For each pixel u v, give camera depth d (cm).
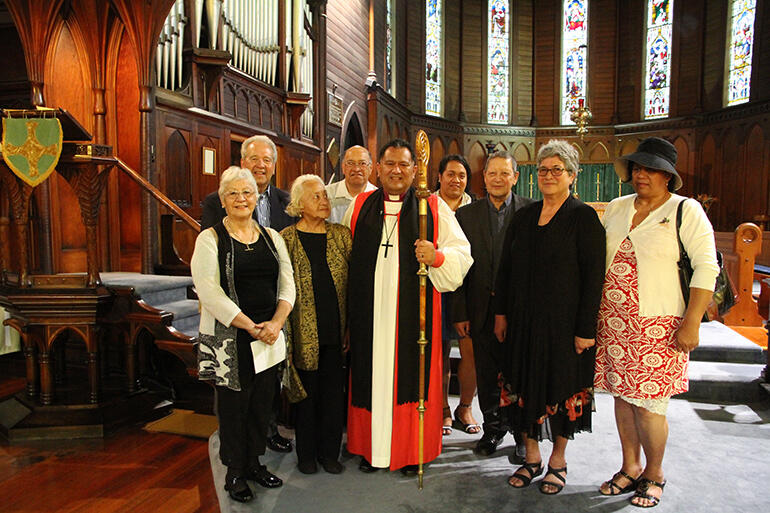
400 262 248
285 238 252
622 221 226
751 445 286
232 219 235
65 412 344
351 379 256
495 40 1581
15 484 277
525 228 235
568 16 1575
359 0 1034
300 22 754
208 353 229
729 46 1345
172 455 313
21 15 422
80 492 268
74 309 345
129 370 376
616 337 222
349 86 984
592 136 1556
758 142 1245
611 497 228
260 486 240
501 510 217
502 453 275
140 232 468
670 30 1465
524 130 1585
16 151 326
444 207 264
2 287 360
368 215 254
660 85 1492
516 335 234
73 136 348
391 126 1215
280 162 734
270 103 712
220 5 562
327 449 254
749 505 221
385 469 256
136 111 461
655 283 215
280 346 239
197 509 253
